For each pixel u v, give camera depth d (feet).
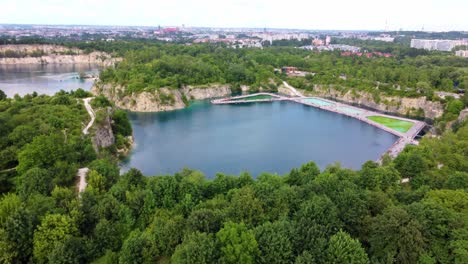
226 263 167.63
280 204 214.69
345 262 163.12
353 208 201.46
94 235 203.10
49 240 190.90
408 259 171.12
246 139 572.51
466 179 248.32
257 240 177.88
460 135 415.64
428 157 331.98
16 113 443.73
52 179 263.29
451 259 171.94
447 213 188.65
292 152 511.81
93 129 434.30
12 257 185.68
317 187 230.89
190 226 190.29
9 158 320.09
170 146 531.50
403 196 235.20
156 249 186.29
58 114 443.32
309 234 178.29
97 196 242.78
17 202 215.51
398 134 594.24
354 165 464.65
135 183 280.31
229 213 203.00
